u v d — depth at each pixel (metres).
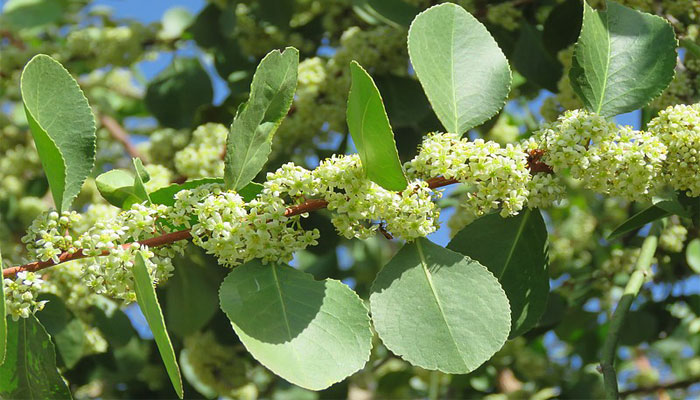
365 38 0.67
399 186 0.42
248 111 0.45
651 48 0.49
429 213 0.44
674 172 0.46
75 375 0.71
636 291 0.52
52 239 0.44
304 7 0.75
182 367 0.79
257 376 0.86
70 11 0.94
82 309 0.64
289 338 0.42
